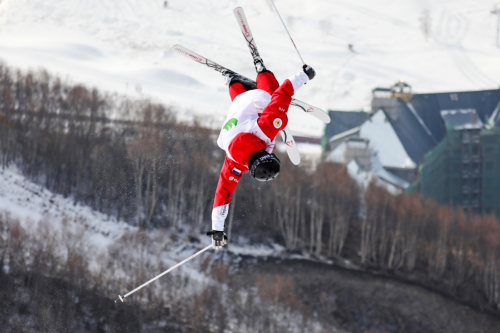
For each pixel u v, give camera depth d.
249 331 56.00
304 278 62.72
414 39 116.94
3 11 112.00
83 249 54.53
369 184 77.25
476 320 63.41
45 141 64.06
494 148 80.88
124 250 55.44
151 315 53.38
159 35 112.00
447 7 124.31
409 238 71.88
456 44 112.25
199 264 58.00
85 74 89.44
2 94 68.81
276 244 66.12
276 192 68.50
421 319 62.06
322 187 72.69
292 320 57.53
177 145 61.09
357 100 93.12
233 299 57.34
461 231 74.00
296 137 83.38
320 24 120.12
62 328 50.81
